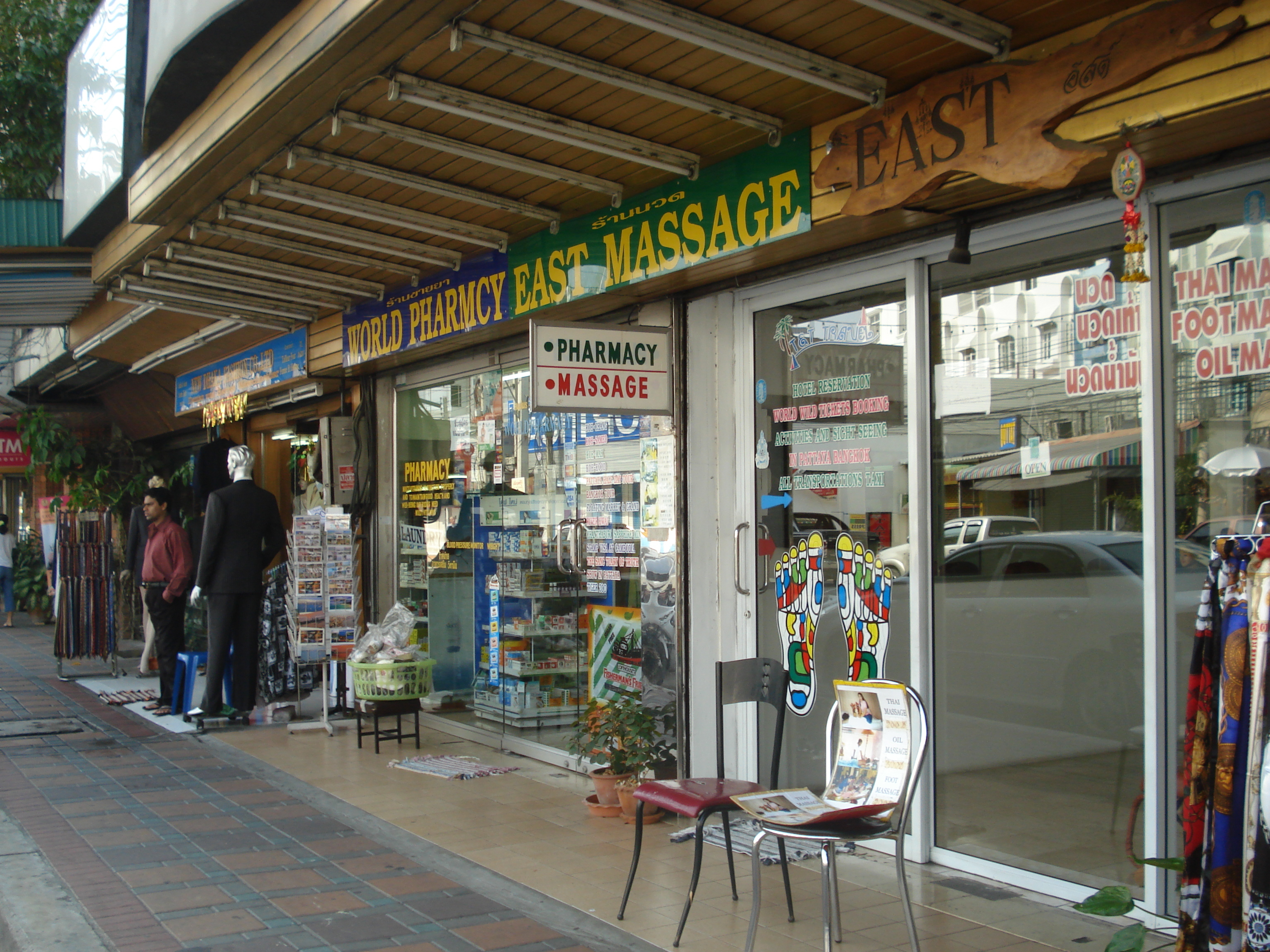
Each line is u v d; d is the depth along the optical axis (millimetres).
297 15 4086
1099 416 4121
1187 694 3439
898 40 3779
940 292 4777
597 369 5539
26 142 14789
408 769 6871
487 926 4066
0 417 18391
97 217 7824
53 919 4098
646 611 6016
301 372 9078
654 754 5715
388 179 5246
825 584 5328
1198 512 3811
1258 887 2633
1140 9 3367
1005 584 4480
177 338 10344
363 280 7648
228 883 4566
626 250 5609
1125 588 4027
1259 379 3643
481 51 3916
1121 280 3926
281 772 6770
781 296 5523
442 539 8328
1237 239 3711
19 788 6309
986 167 3744
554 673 6996
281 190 5430
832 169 4410
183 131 5273
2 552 17500
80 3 15023
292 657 8977
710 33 3639
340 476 9047
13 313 10914
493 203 5625
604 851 5090
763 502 5699
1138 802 3973
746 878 4691
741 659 5070
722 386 5859
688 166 5035
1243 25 3049
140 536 10438
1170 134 3391
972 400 4629
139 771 6801
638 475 6227
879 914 4184
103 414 15664
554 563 6996
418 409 8656
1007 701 4469
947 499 4742
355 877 4672
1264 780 2629
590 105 4426
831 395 5297
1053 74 3539
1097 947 3783
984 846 4582
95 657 11812
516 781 6570
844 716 3877
